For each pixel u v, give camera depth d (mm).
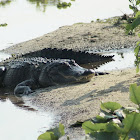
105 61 39625
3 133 20438
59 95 26688
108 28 53750
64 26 59188
